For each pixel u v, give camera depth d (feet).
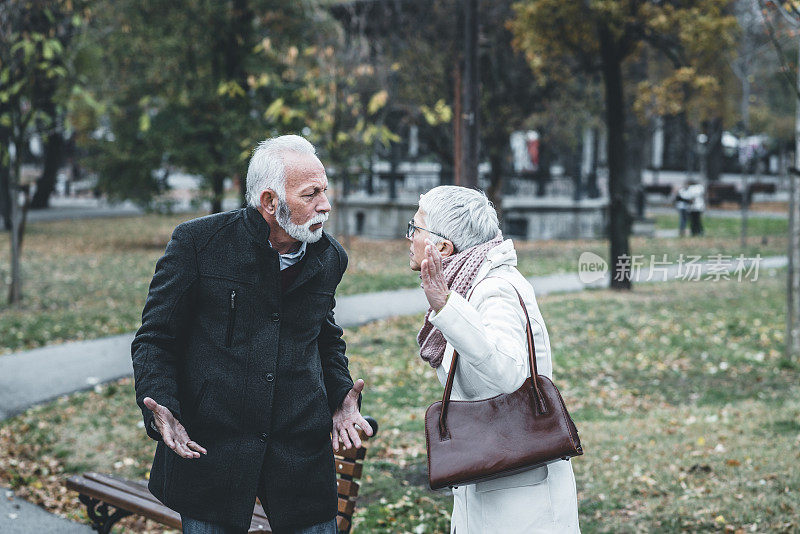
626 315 39.29
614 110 47.96
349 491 11.37
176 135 71.61
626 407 24.36
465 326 7.45
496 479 7.95
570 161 112.27
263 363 8.41
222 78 68.64
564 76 59.57
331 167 68.33
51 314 39.99
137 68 73.31
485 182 87.40
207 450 8.38
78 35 43.73
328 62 61.98
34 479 18.10
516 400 7.73
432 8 67.87
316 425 8.68
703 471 17.62
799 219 28.76
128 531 15.43
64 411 23.30
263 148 8.52
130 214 117.70
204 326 8.43
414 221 8.54
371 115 66.28
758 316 39.17
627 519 15.12
